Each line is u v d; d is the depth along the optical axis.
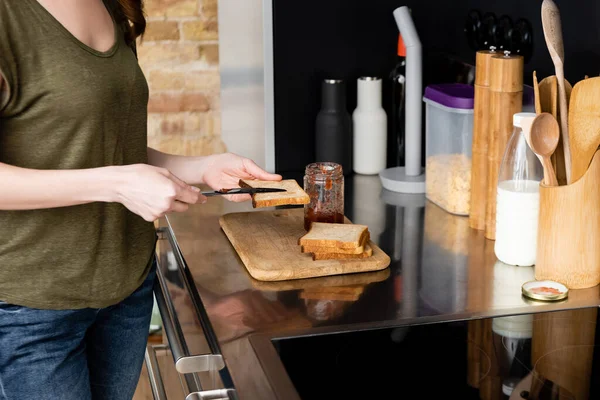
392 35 1.93
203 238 1.51
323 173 1.45
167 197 1.08
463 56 1.88
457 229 1.55
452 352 1.07
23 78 1.10
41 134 1.14
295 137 1.95
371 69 1.95
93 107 1.14
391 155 2.00
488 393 0.97
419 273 1.33
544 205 1.23
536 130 1.19
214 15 2.62
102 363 1.38
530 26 1.62
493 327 1.13
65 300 1.20
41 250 1.17
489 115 1.45
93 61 1.15
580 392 0.97
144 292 1.37
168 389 1.64
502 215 1.36
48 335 1.21
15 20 1.08
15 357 1.20
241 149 2.20
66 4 1.13
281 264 1.32
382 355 1.06
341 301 1.23
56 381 1.23
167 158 1.47
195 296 1.28
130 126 1.25
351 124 1.92
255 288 1.28
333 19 1.89
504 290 1.26
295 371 1.02
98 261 1.23
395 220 1.61
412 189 1.79
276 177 1.43
